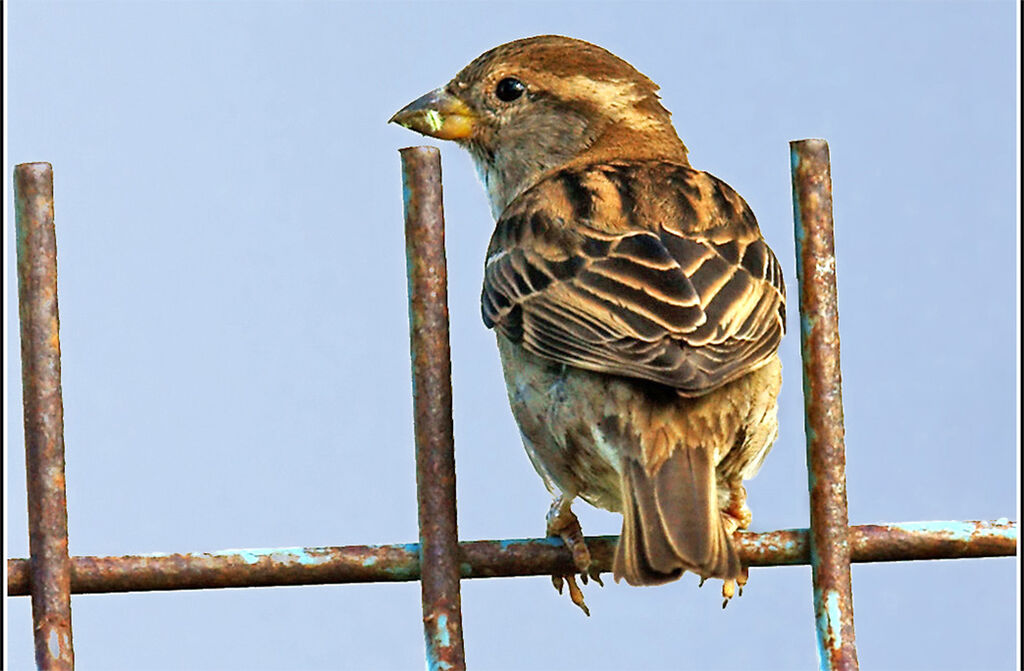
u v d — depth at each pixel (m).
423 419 6.16
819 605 6.22
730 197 8.25
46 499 5.83
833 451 6.23
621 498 7.58
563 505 7.03
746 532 6.40
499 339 8.01
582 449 7.41
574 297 7.47
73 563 5.86
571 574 6.91
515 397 7.80
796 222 6.34
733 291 7.36
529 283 7.73
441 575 6.12
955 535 6.29
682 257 7.53
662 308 7.17
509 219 8.28
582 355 7.14
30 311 5.89
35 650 5.79
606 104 10.12
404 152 6.23
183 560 5.95
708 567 6.32
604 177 8.41
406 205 6.25
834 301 6.30
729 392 7.18
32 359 5.88
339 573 6.09
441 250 6.22
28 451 5.85
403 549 6.14
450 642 6.07
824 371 6.26
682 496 6.83
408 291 6.24
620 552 6.57
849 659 6.16
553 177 8.77
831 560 6.21
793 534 6.34
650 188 8.18
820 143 6.31
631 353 6.98
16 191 5.96
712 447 7.07
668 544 6.54
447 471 6.15
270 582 6.02
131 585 5.91
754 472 7.71
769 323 7.39
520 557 6.34
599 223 7.87
